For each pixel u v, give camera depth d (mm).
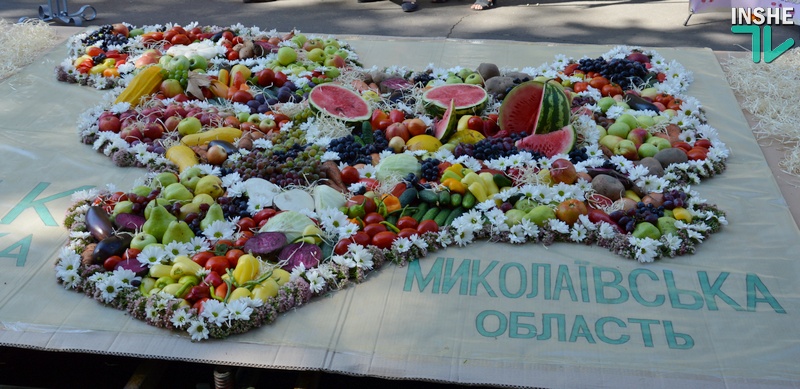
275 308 3805
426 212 4496
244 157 4926
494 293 4004
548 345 3693
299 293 3883
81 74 6238
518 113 5316
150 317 3744
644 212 4410
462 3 10148
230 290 3840
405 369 3557
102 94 6086
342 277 4020
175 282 3939
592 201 4566
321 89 5590
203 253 4066
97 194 4645
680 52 6805
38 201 4711
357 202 4445
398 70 6297
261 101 5836
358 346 3670
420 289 4020
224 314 3695
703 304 3941
